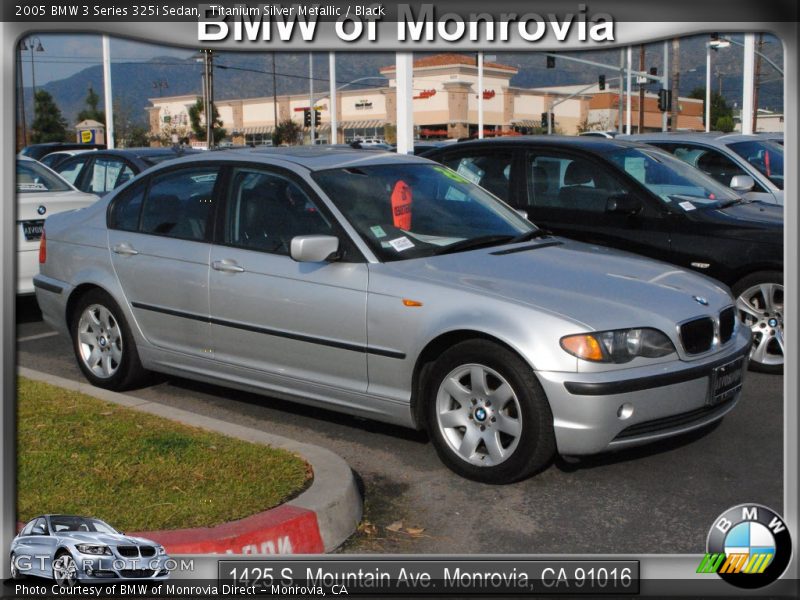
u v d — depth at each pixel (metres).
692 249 7.00
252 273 5.73
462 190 6.29
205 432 5.31
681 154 9.77
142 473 4.71
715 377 4.96
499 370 4.79
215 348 6.00
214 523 4.16
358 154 6.27
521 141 8.00
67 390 6.23
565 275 5.22
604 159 7.52
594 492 4.86
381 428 5.89
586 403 4.59
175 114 74.19
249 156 6.12
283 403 6.43
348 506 4.45
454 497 4.83
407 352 5.11
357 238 5.44
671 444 5.51
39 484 4.59
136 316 6.42
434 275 5.19
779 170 9.55
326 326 5.41
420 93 69.56
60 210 9.10
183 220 6.25
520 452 4.77
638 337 4.75
